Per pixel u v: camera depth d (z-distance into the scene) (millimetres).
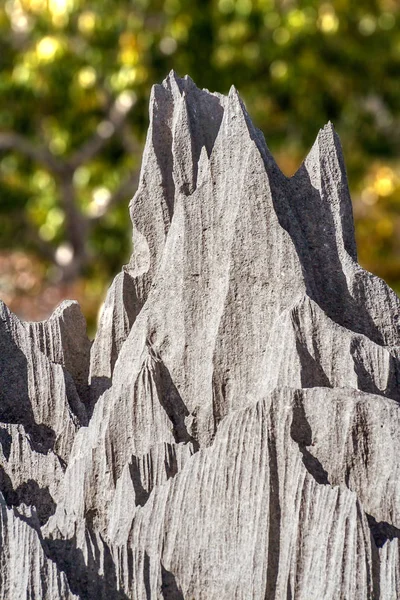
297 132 37562
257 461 7414
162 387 8500
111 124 36875
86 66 34438
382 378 7816
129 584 7387
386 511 7270
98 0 33656
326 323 7949
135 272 9492
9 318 9203
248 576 7273
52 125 37812
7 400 9047
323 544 7027
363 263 38688
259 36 34469
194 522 7527
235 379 8305
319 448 7457
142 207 9422
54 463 8398
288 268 8219
